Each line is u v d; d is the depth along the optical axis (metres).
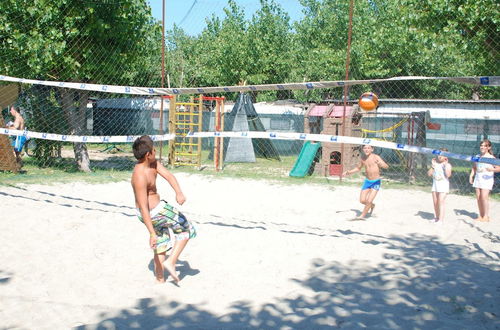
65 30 11.09
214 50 23.62
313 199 8.88
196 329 3.22
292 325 3.31
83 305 3.64
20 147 11.41
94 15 11.17
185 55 26.31
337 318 3.43
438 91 20.19
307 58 21.94
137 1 11.91
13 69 11.05
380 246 5.61
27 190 8.73
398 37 16.97
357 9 19.77
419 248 5.57
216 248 5.36
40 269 4.49
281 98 24.22
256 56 22.47
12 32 10.62
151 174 4.03
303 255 5.15
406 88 20.19
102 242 5.46
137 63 12.96
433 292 4.04
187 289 4.04
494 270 4.74
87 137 8.19
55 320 3.36
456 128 16.03
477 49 10.82
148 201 4.02
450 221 7.17
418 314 3.54
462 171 14.62
